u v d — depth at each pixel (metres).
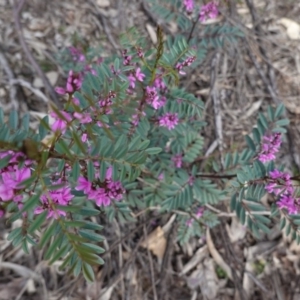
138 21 0.58
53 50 0.54
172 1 0.41
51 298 0.41
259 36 0.60
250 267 0.46
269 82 0.57
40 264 0.42
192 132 0.39
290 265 0.47
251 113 0.55
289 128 0.53
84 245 0.19
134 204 0.37
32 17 0.55
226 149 0.51
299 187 0.29
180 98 0.32
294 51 0.60
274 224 0.48
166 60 0.30
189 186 0.36
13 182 0.19
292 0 0.64
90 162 0.21
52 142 0.19
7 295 0.40
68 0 0.57
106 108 0.23
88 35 0.56
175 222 0.45
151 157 0.37
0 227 0.42
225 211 0.47
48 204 0.19
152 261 0.45
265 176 0.29
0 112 0.22
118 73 0.28
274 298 0.45
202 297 0.44
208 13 0.37
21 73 0.51
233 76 0.56
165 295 0.43
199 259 0.46
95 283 0.42
